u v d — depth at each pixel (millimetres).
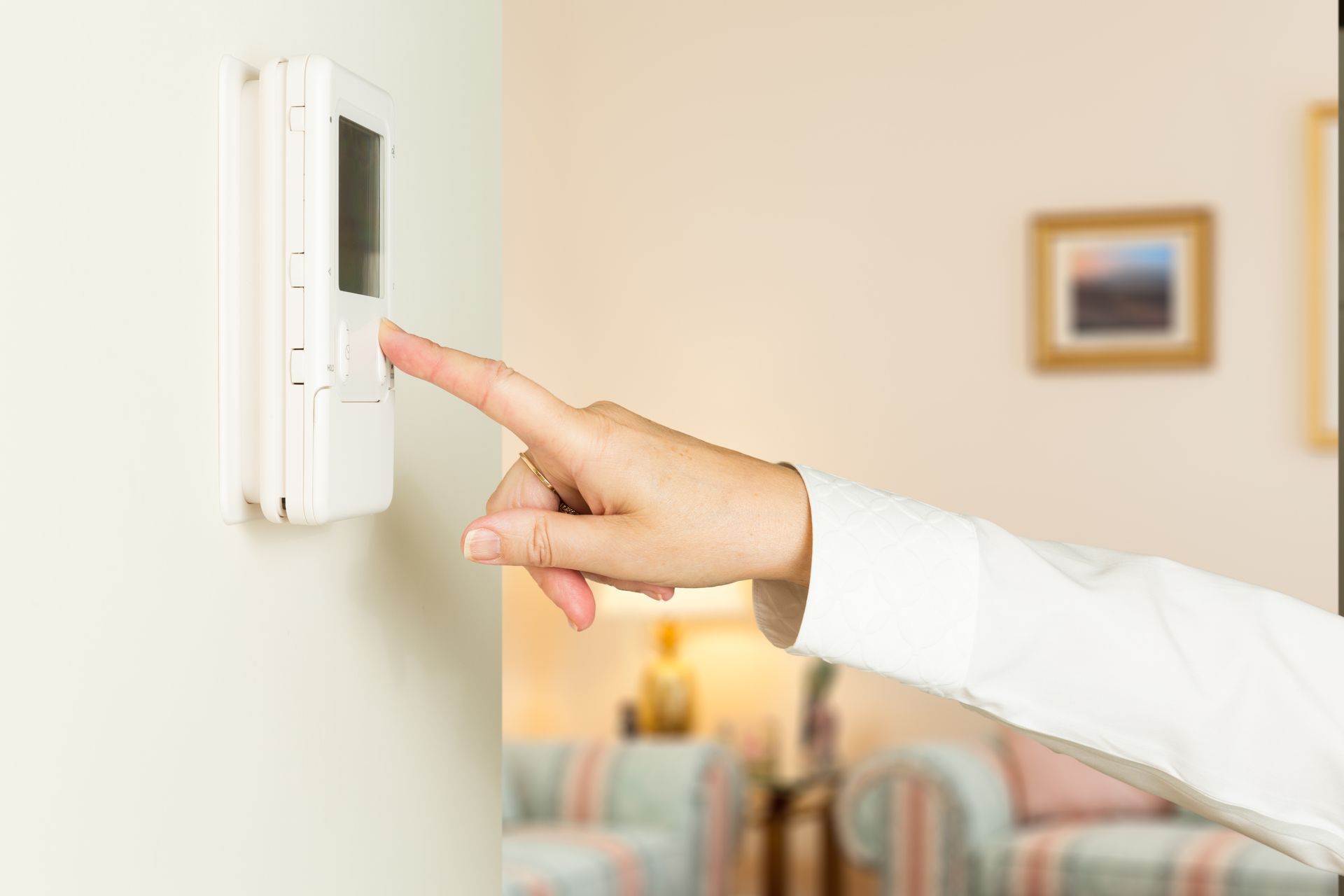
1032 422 4301
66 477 390
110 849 413
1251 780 561
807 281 4500
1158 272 4195
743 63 4559
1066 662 563
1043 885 3455
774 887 4051
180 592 447
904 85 4410
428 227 658
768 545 555
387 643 609
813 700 4363
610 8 4672
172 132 438
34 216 376
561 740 4512
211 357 462
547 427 517
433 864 664
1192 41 4180
